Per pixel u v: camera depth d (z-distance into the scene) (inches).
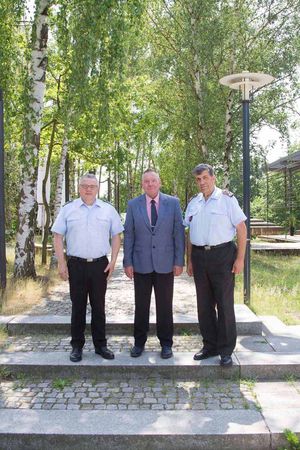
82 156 567.8
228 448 139.3
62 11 330.6
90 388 173.0
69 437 139.9
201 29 556.4
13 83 362.0
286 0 578.6
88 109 352.8
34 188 360.8
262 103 633.6
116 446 139.9
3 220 300.0
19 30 399.5
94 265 186.4
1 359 188.4
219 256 180.4
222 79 275.3
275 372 180.5
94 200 189.0
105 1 313.1
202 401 161.6
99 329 190.4
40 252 599.2
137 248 190.9
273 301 293.1
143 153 1173.7
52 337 220.7
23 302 280.7
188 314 246.8
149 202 191.0
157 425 144.4
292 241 833.5
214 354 188.9
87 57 322.7
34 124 352.5
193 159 681.0
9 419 148.9
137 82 589.3
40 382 178.5
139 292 191.8
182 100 639.1
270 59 598.2
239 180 773.9
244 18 567.5
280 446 139.3
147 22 588.7
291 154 835.4
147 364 181.3
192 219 186.2
